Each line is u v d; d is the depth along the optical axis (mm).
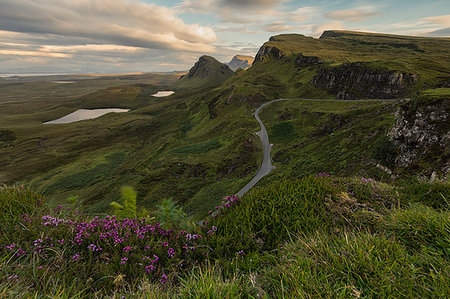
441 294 1580
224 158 91250
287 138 105812
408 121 42938
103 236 3141
